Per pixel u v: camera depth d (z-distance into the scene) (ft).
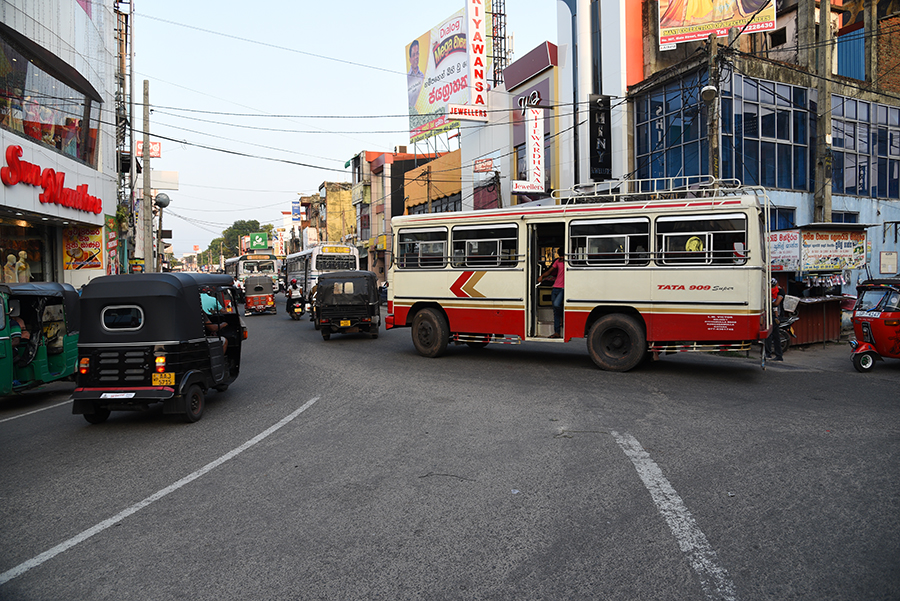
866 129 73.67
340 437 21.56
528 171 81.00
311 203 244.22
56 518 14.61
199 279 28.40
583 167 77.87
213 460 19.20
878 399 26.86
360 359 42.83
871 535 12.62
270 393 30.86
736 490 15.38
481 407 25.89
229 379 29.99
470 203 110.11
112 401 23.73
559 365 37.78
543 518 13.88
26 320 31.68
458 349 47.21
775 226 65.00
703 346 33.19
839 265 51.85
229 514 14.56
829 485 15.64
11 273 59.31
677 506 14.38
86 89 63.26
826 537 12.57
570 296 36.47
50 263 66.13
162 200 90.48
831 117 69.31
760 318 31.76
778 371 35.37
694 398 27.25
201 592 10.86
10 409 30.19
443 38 120.78
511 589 10.74
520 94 93.15
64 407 30.04
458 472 17.31
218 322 29.76
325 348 50.44
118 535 13.48
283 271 154.40
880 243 74.38
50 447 21.54
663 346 34.19
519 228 38.86
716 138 47.16
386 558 12.04
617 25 73.97
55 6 56.85
